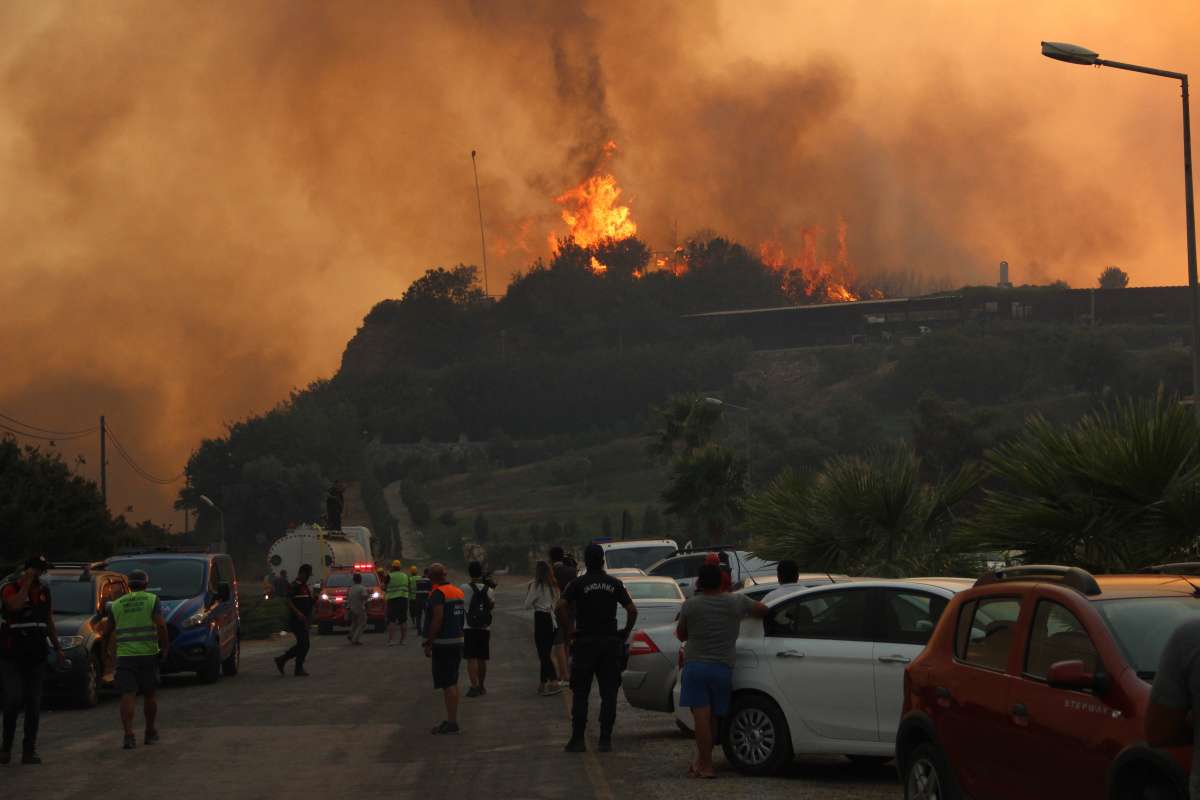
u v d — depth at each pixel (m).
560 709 16.16
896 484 17.72
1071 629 6.73
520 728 14.27
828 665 10.37
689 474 46.06
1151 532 12.04
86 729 15.01
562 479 182.25
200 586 21.44
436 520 159.38
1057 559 12.62
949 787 7.56
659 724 14.60
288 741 13.42
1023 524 12.46
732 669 10.67
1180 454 11.68
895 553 17.91
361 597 33.00
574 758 11.81
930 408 84.62
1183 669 5.12
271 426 171.88
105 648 18.00
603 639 12.30
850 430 156.12
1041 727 6.63
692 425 53.28
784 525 18.92
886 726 10.11
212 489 167.38
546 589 18.28
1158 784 5.79
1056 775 6.49
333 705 17.14
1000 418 103.31
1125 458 11.76
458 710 16.22
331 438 187.75
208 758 12.26
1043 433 12.63
